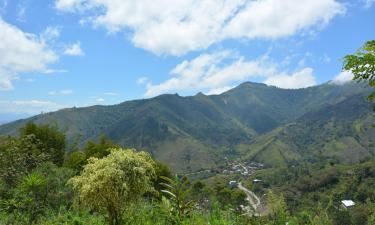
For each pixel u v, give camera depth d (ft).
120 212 25.35
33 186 37.60
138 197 25.23
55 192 44.32
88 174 24.29
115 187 22.99
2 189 46.96
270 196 29.55
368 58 18.61
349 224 108.88
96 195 23.44
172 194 27.48
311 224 28.25
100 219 33.88
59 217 36.47
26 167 58.49
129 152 25.09
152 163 26.58
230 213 31.48
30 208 37.04
